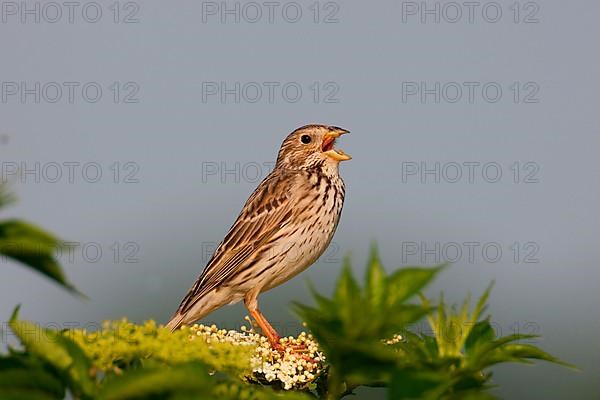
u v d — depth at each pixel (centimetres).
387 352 428
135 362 503
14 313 430
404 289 438
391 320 432
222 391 450
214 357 514
